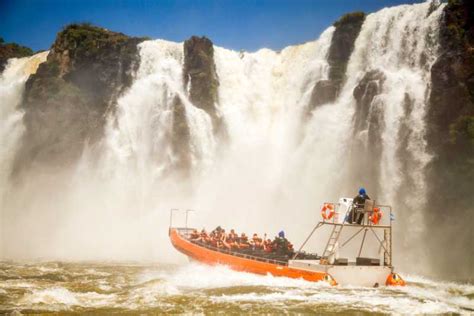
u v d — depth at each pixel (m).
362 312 21.39
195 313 21.45
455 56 46.84
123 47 66.56
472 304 24.33
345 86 57.72
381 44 55.91
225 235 33.47
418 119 48.56
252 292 24.92
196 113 61.66
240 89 67.06
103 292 25.81
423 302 23.22
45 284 28.14
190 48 65.12
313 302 22.81
